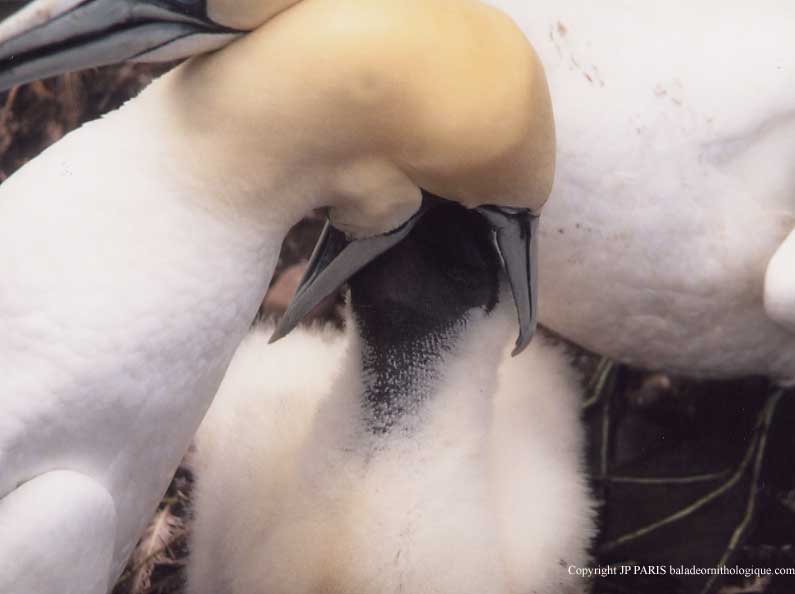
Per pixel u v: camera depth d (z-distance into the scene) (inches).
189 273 154.2
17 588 146.6
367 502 177.3
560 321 214.7
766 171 198.7
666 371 223.0
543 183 159.9
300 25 148.9
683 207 196.2
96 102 261.9
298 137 151.5
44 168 154.9
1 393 150.6
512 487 193.6
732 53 197.5
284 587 180.2
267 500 184.5
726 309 205.3
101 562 156.0
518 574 187.5
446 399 179.0
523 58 153.3
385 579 177.8
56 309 150.4
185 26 149.6
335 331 220.4
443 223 173.3
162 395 157.9
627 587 223.9
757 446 234.1
